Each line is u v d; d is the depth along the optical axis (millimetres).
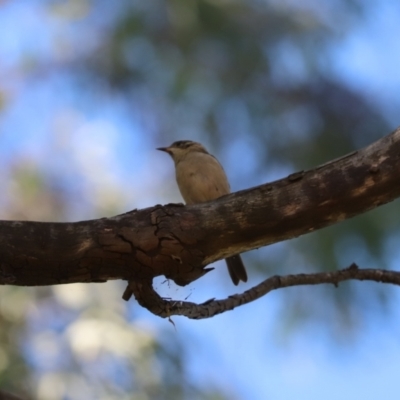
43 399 9836
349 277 7602
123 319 10828
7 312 10797
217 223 5938
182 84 11961
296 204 5973
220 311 6969
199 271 6027
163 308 6227
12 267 5668
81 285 11086
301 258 10969
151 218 5887
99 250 5742
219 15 11922
